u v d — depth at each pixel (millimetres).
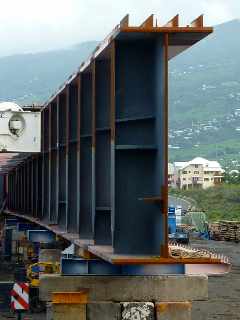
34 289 22125
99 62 12266
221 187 122625
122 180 11016
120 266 13125
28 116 19297
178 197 121000
